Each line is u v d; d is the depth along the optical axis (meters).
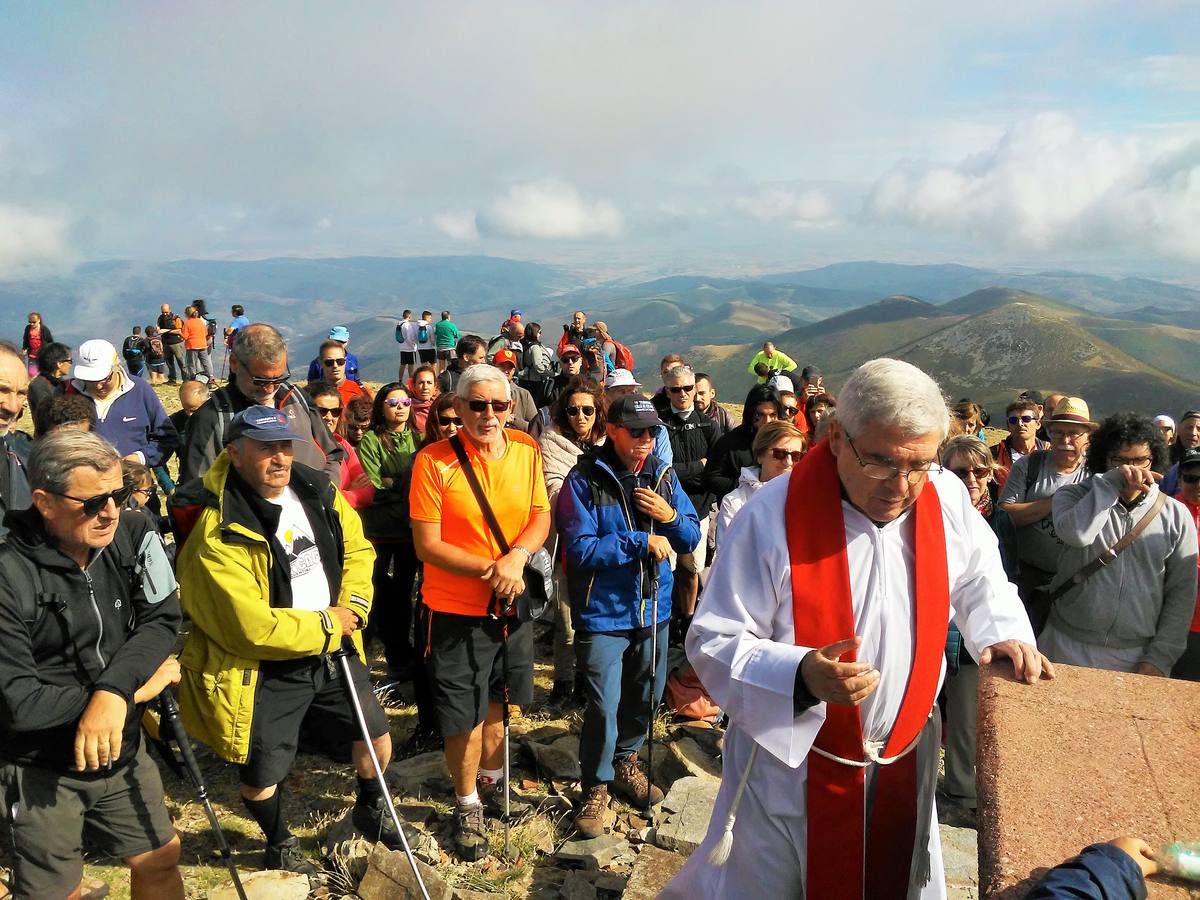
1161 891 1.70
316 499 3.89
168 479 6.87
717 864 2.41
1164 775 1.98
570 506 4.36
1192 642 4.88
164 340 23.62
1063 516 4.50
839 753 2.36
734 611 2.38
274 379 4.77
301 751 4.10
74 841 2.97
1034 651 2.43
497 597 4.09
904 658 2.36
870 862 2.44
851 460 2.21
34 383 8.28
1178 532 4.43
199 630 3.68
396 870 3.75
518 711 5.70
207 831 4.32
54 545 2.82
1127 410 4.57
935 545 2.38
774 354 13.12
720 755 5.21
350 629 3.80
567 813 4.54
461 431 4.27
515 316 13.98
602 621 4.29
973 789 5.02
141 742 3.18
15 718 2.71
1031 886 1.71
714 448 7.11
